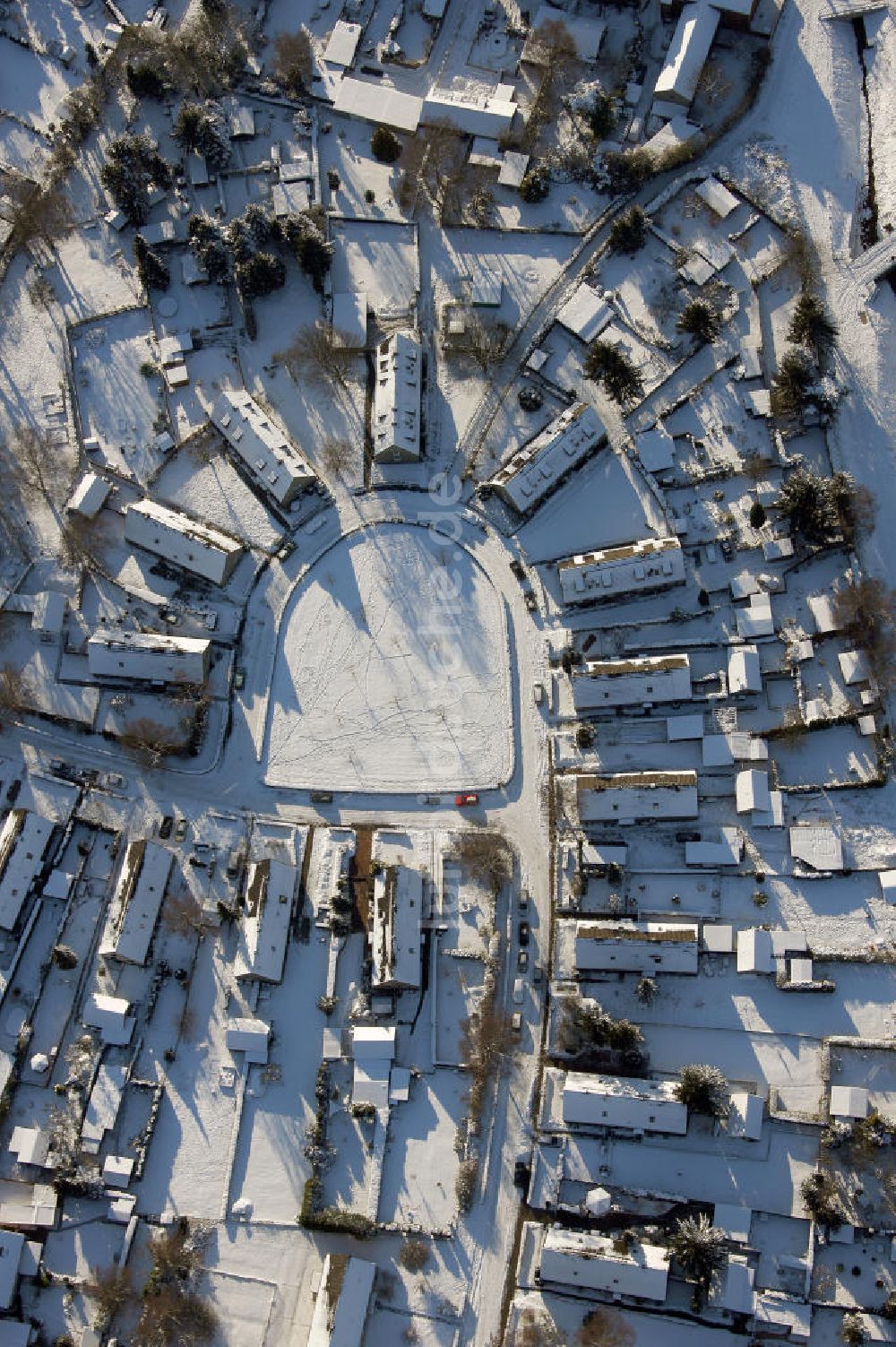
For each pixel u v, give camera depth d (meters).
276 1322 124.81
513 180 153.00
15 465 151.38
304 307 153.25
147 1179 129.62
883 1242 121.81
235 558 144.88
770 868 132.25
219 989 133.62
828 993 127.88
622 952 129.00
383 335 151.50
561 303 149.50
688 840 133.75
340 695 141.50
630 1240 122.31
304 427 149.38
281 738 140.88
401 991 131.88
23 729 143.38
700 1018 129.00
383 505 146.25
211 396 151.50
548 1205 125.38
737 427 143.75
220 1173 129.00
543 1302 123.12
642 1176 125.25
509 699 139.50
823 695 136.12
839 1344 120.00
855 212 147.62
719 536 140.88
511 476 142.12
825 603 137.25
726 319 146.25
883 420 141.12
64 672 144.50
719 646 138.62
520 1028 130.25
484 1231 125.44
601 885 133.88
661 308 147.88
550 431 143.62
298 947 134.25
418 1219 126.06
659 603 140.75
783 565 139.62
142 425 151.75
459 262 152.62
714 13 152.00
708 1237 118.69
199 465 149.38
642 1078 127.06
